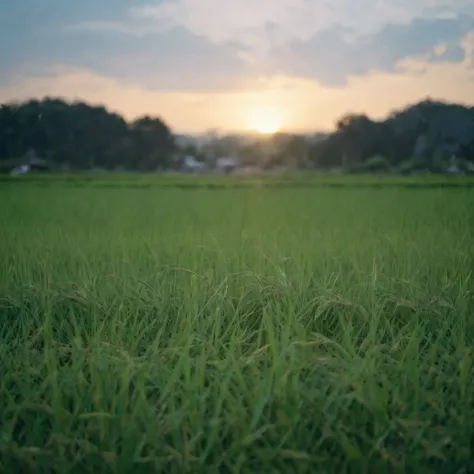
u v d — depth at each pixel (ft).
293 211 24.61
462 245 15.31
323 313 9.59
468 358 7.52
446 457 6.53
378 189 33.17
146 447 6.54
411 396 7.21
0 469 6.37
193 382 6.94
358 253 14.23
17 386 7.59
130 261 13.34
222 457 6.24
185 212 24.99
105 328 9.34
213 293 10.05
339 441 6.37
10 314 9.91
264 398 6.47
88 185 40.29
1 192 34.55
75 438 6.38
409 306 9.31
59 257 14.19
